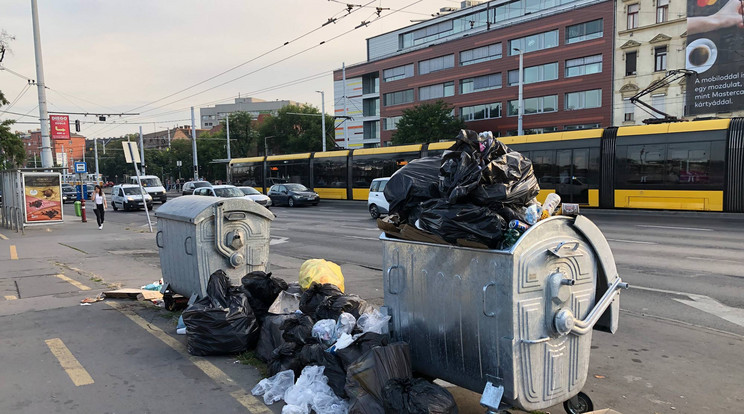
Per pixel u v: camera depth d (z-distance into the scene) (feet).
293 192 98.78
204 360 15.55
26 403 12.59
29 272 30.91
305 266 19.31
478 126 158.61
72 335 17.93
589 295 11.04
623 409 12.84
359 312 14.88
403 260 11.94
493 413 10.01
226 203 19.06
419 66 176.96
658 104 116.26
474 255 10.24
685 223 52.08
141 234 53.93
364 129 208.03
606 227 50.49
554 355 10.41
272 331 15.43
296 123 240.32
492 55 153.48
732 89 96.48
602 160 64.18
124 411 12.20
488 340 10.13
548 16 137.18
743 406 12.98
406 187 11.59
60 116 89.35
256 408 12.41
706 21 98.73
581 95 132.36
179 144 283.38
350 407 10.76
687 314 21.26
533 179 10.68
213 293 16.33
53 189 62.08
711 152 56.18
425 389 10.23
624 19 121.19
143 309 21.47
